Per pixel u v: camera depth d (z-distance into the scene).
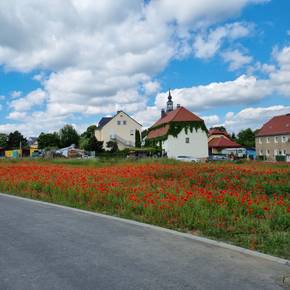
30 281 4.87
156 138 65.94
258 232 7.42
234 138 119.50
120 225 8.38
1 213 9.98
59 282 4.84
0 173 18.41
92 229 7.96
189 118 61.81
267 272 5.23
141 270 5.32
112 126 77.31
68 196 12.24
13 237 7.22
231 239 7.08
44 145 104.19
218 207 8.90
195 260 5.80
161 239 7.10
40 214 9.83
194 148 61.28
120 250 6.35
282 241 6.71
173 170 17.84
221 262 5.70
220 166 20.12
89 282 4.84
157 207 9.15
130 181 14.25
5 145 118.81
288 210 8.19
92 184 12.77
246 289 4.62
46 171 18.05
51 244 6.71
